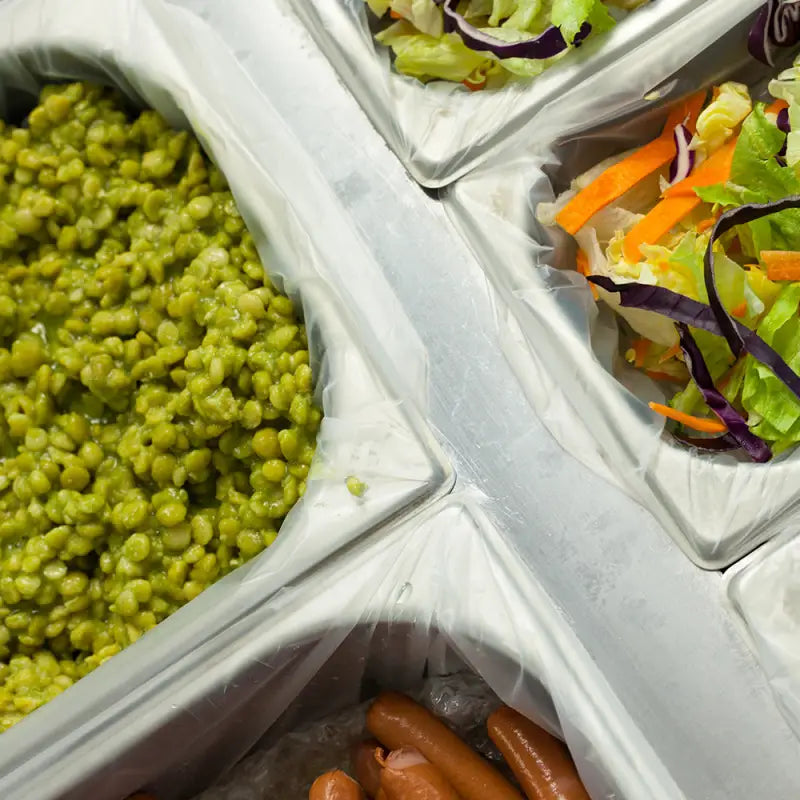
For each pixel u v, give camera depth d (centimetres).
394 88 69
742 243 66
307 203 68
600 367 64
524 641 61
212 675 61
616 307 66
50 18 72
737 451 65
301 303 67
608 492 63
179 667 61
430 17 69
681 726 60
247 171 68
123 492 68
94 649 67
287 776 65
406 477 63
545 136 68
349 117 70
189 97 69
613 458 63
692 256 65
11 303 71
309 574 62
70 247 71
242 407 67
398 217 68
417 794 62
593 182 67
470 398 65
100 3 72
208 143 69
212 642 61
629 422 63
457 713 65
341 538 63
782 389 63
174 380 68
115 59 71
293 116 70
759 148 66
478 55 69
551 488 63
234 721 63
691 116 69
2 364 70
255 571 62
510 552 62
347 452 64
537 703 61
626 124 69
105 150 72
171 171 71
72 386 70
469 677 65
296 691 63
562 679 60
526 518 63
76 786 60
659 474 62
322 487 64
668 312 64
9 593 67
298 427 66
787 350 64
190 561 66
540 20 69
